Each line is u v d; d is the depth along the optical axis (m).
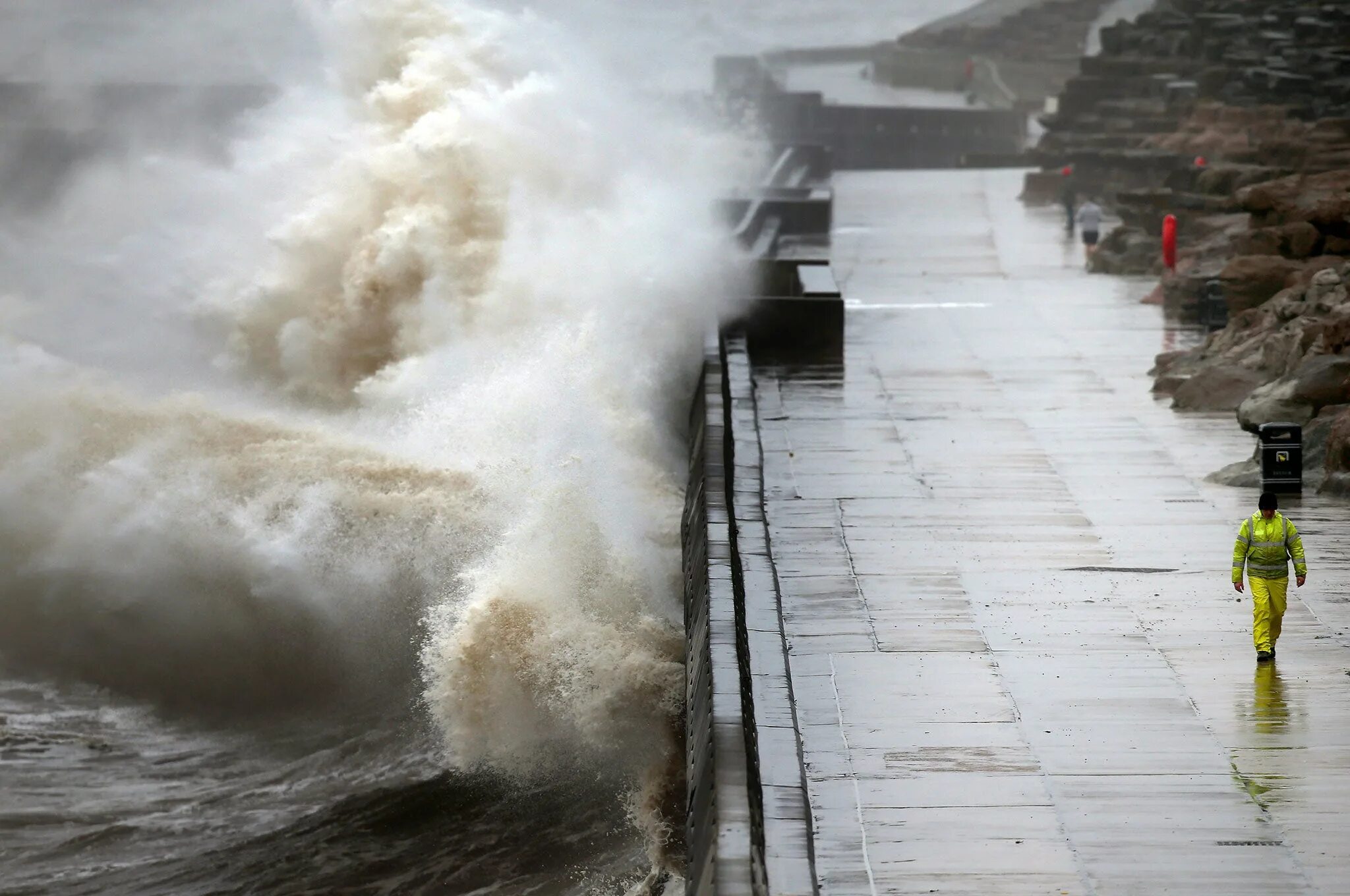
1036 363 86.88
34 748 56.69
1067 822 33.69
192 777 54.34
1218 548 53.41
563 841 46.59
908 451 67.38
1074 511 58.25
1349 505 58.25
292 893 45.03
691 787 38.22
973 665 42.94
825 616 46.97
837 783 35.69
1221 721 38.97
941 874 31.55
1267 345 73.88
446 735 51.75
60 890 46.00
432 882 44.84
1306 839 32.81
